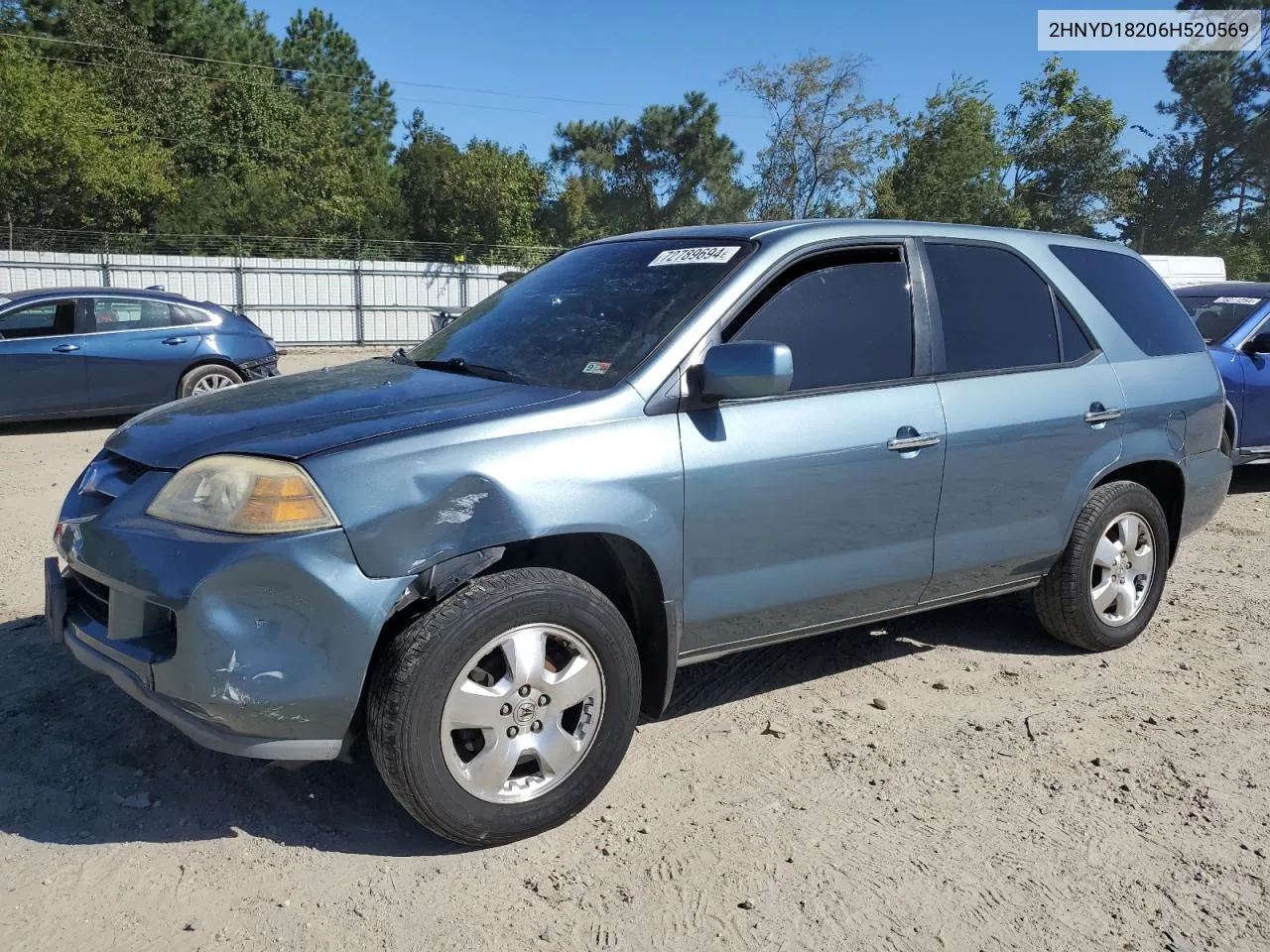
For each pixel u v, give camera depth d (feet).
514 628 9.17
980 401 12.47
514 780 9.49
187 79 132.05
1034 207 135.23
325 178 131.95
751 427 10.58
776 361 9.55
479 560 9.02
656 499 9.89
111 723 11.53
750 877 9.16
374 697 8.76
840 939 8.37
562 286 12.50
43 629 14.35
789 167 122.21
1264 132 164.76
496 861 9.29
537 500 9.19
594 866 9.26
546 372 10.71
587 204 159.84
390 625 9.09
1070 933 8.54
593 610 9.56
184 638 8.43
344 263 92.02
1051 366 13.52
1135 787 10.99
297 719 8.55
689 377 10.33
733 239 11.73
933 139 126.52
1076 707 13.03
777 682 13.61
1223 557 20.61
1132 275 15.39
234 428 9.61
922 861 9.50
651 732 12.03
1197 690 13.67
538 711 9.41
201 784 10.38
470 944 8.15
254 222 120.57
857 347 11.69
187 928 8.23
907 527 11.93
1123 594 14.75
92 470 10.37
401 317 95.35
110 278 83.87
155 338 35.19
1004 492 12.82
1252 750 11.96
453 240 134.31
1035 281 13.78
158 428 10.22
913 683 13.69
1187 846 9.89
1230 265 162.50
